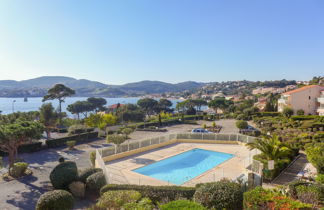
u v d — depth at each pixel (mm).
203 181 15234
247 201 7527
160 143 26547
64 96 59562
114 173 16906
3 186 16312
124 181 14820
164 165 20062
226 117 65688
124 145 22188
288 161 16781
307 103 54344
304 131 30906
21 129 17781
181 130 45406
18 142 18578
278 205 6844
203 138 28734
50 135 41781
